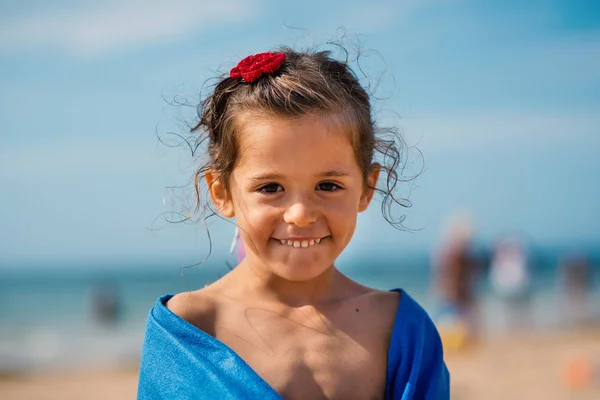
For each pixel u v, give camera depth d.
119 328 21.92
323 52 2.72
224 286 2.52
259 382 2.19
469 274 13.72
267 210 2.29
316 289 2.50
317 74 2.40
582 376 10.40
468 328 13.65
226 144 2.43
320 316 2.46
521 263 19.12
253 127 2.30
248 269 2.49
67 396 10.90
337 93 2.37
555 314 21.59
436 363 2.53
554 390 9.74
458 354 13.16
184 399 2.24
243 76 2.43
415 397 2.46
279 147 2.26
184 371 2.27
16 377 13.05
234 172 2.41
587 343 14.85
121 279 59.09
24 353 16.75
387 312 2.56
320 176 2.28
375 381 2.40
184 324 2.34
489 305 22.89
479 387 10.06
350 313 2.50
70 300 37.97
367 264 64.81
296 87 2.31
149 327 2.41
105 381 12.34
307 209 2.25
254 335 2.39
